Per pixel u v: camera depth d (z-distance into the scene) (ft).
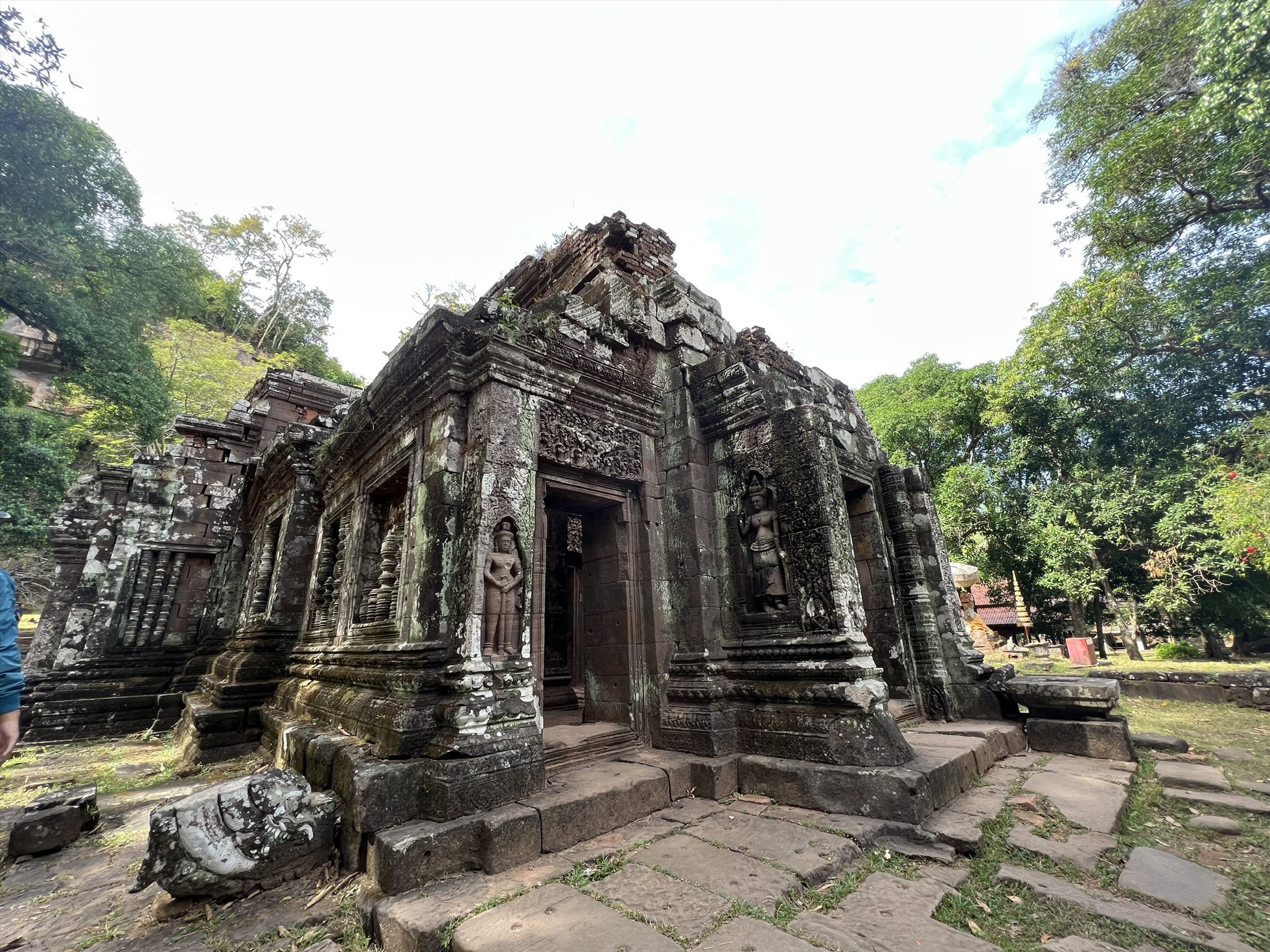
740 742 20.83
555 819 14.66
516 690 16.79
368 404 25.13
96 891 14.14
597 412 23.85
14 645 9.82
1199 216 52.85
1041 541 67.21
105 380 57.57
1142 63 52.16
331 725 20.18
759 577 22.88
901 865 13.71
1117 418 65.10
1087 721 24.25
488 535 17.76
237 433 47.83
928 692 29.27
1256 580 59.98
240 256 136.87
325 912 12.33
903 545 32.19
